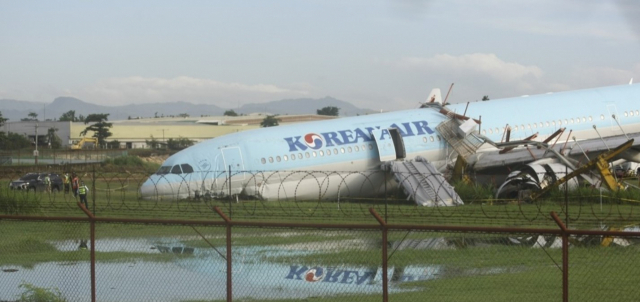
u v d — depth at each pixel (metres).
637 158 64.75
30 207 50.66
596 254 32.34
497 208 50.88
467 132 64.69
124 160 122.12
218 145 59.28
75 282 28.44
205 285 27.80
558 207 50.88
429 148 65.62
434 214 47.62
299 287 27.03
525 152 65.00
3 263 32.44
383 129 64.62
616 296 24.75
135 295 26.33
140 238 39.44
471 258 31.89
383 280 21.84
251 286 27.33
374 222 43.31
